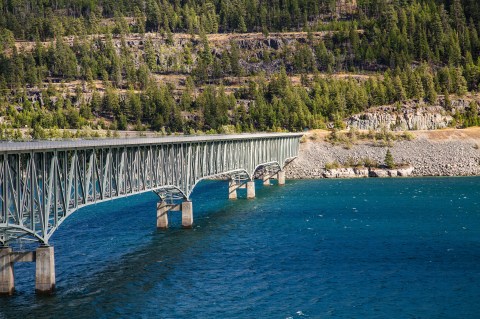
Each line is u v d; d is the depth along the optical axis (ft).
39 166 205.87
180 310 184.44
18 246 261.03
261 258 248.93
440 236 284.41
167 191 312.50
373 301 192.13
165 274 224.94
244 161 438.81
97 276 222.07
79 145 205.67
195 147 327.88
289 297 196.95
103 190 225.35
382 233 295.28
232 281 215.72
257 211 374.63
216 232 306.14
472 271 223.51
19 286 207.41
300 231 304.71
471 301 190.49
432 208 366.63
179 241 284.20
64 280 216.54
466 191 440.45
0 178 171.12
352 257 248.11
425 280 213.87
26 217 199.41
